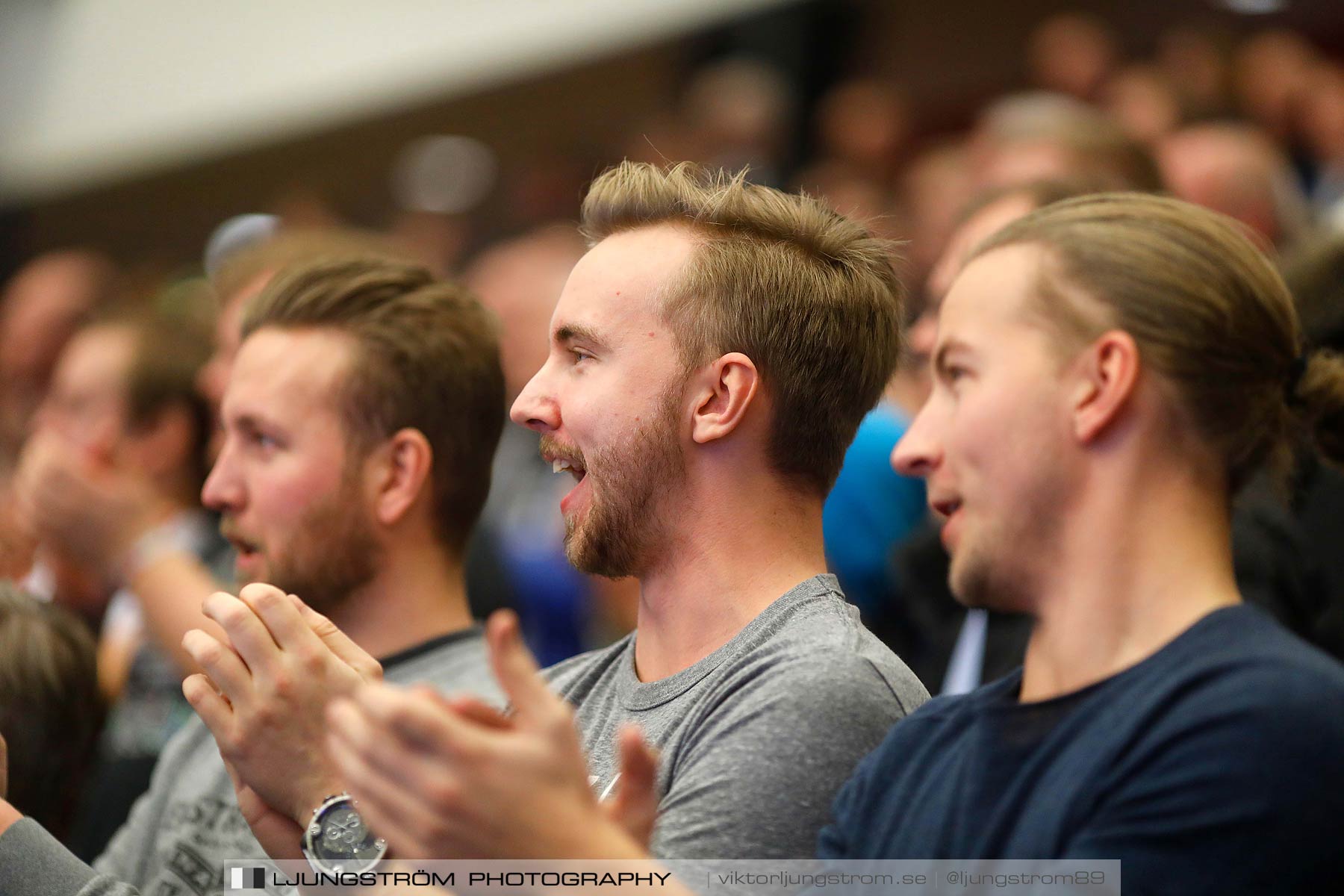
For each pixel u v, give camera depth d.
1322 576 6.59
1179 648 3.68
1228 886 3.37
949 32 20.53
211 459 11.06
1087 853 3.49
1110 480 3.81
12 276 28.91
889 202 16.20
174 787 7.08
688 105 20.64
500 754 3.41
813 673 4.70
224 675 4.81
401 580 6.86
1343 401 4.31
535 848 3.40
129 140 28.08
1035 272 3.98
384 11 26.06
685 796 4.55
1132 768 3.53
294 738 4.76
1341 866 3.36
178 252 27.67
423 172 24.83
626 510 5.20
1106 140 9.33
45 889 5.39
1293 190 14.19
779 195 5.63
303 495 6.75
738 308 5.26
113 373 11.08
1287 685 3.49
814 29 20.98
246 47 27.39
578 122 23.45
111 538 8.47
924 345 8.12
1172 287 3.81
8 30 29.97
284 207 21.95
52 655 7.12
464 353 7.04
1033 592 3.94
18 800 6.90
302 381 6.82
